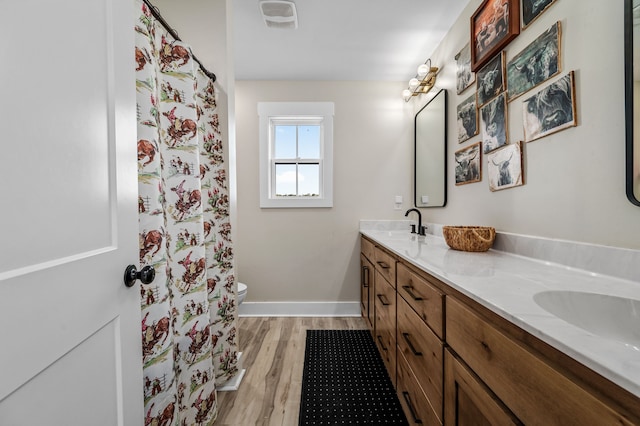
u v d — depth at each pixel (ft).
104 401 2.07
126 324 2.35
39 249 1.57
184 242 3.95
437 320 3.19
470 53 5.55
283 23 6.11
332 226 9.15
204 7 5.17
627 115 2.65
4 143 1.39
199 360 4.07
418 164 8.48
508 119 4.47
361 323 8.48
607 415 1.28
